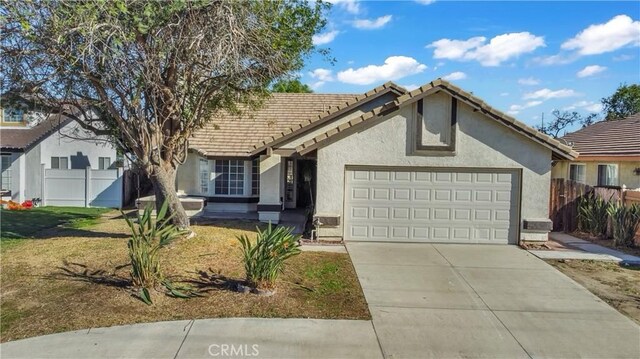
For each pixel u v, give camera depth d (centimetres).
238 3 895
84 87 978
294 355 530
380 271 896
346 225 1186
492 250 1103
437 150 1152
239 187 1742
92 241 1043
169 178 1038
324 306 689
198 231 1138
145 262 709
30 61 875
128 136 973
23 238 1135
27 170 2059
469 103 1130
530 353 549
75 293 700
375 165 1167
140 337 566
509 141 1154
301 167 1895
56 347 537
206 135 1736
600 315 677
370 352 542
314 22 1225
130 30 823
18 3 768
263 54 972
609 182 1856
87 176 1969
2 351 525
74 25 770
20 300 675
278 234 739
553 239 1253
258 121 1831
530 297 755
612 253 1073
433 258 1012
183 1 807
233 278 788
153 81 906
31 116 1141
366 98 1536
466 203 1180
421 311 682
